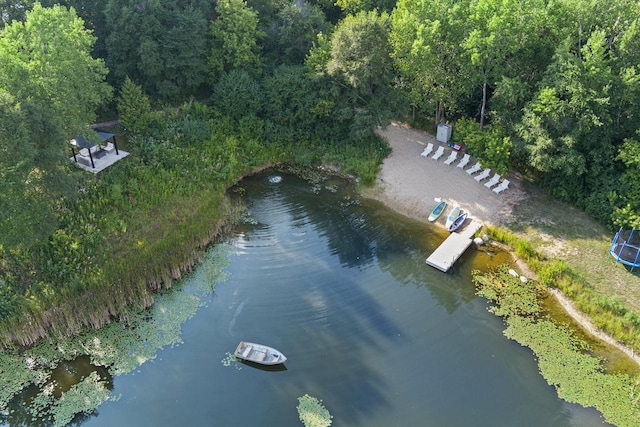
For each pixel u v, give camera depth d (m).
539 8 49.34
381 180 54.53
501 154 48.78
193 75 59.91
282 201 53.22
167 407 33.69
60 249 42.22
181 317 39.91
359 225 49.88
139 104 54.91
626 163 44.12
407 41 53.00
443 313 40.50
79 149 52.06
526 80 52.09
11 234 38.00
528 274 43.53
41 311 38.09
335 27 63.69
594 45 43.66
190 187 50.59
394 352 37.38
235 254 46.16
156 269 41.72
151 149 53.94
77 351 37.28
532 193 51.31
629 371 35.66
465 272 44.09
